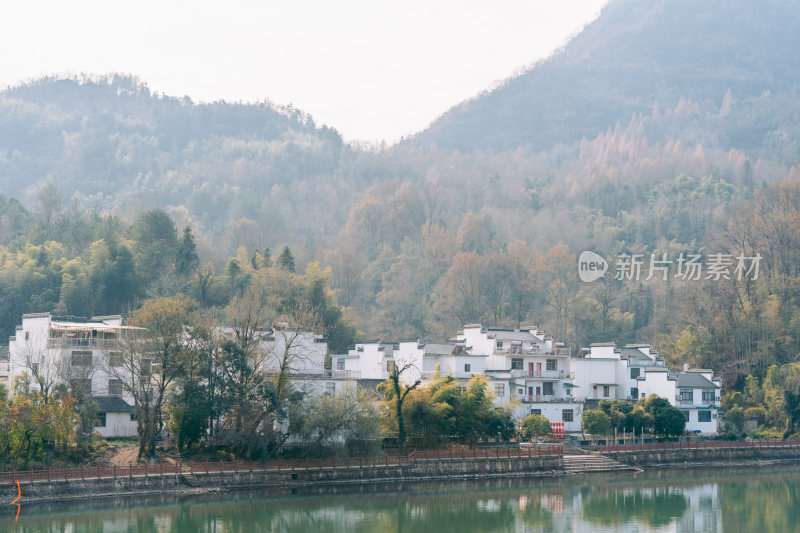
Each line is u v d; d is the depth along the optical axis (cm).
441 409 12338
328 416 11206
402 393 12362
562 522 9756
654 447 14175
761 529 9656
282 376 11338
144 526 8944
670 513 10412
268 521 9362
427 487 11488
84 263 19312
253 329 11556
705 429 16538
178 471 10369
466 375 14775
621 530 9456
